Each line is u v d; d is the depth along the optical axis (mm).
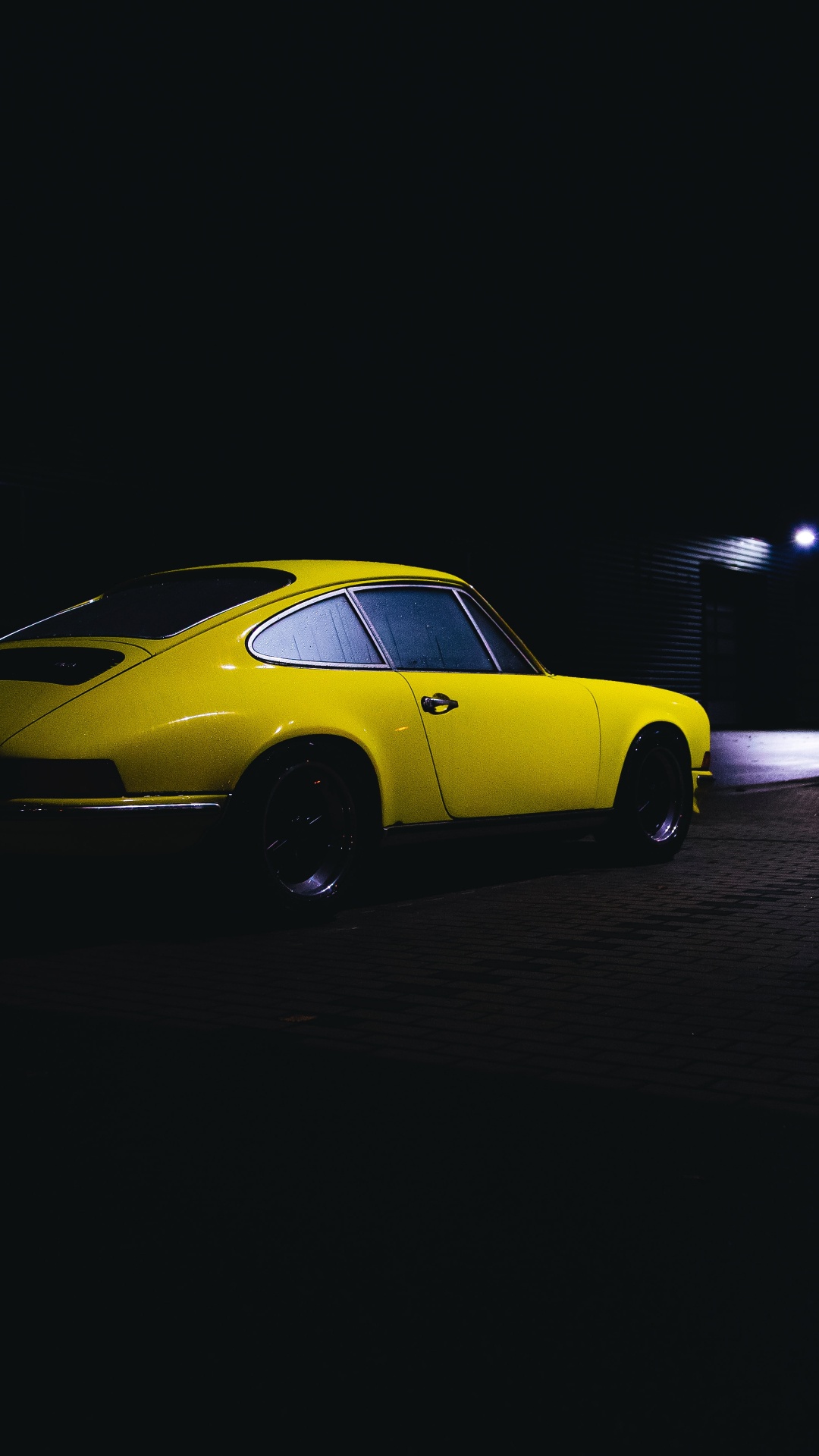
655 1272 2391
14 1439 1862
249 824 5375
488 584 18500
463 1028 4078
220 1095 3412
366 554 16156
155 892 6617
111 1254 2467
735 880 7121
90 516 12680
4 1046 3871
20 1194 2754
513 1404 1953
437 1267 2410
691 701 7730
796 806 11633
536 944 5371
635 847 7430
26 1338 2148
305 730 5480
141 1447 1846
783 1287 2330
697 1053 3793
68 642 5520
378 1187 2797
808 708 30375
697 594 24531
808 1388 1998
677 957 5109
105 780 4988
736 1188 2797
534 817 6605
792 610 28781
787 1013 4242
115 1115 3256
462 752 6160
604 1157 2975
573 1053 3803
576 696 6816
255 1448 1842
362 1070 3639
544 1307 2254
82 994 4512
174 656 5305
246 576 6004
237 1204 2701
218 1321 2205
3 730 5023
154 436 13312
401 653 6094
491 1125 3191
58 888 5215
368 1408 1941
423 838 6086
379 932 5637
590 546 21031
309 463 15273
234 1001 4414
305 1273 2385
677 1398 1968
